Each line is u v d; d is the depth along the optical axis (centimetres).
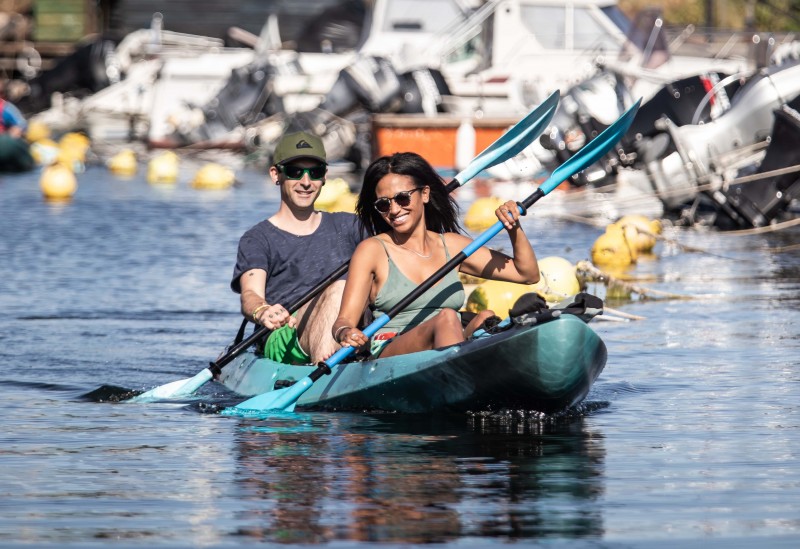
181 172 10400
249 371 2720
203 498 1769
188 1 13850
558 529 1602
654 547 1530
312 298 2606
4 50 14538
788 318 3606
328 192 7675
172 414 2433
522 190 8462
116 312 3841
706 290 4288
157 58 11838
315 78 10475
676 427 2236
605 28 9500
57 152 11381
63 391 2688
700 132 6506
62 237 5919
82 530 1614
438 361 2298
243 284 2647
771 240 6006
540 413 2316
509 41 9469
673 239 5856
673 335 3325
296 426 2298
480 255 2497
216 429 2278
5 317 3734
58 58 14338
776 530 1598
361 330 2556
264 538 1574
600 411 2392
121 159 10750
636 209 6894
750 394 2534
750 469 1920
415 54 9600
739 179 6259
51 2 14812
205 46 12950
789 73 6469
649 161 6675
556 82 9506
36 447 2120
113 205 7625
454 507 1708
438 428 2259
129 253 5344
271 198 8212
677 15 14175
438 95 9450
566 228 6556
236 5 13775
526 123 2864
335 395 2488
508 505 1717
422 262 2458
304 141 2666
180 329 3553
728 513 1675
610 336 3322
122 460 2016
